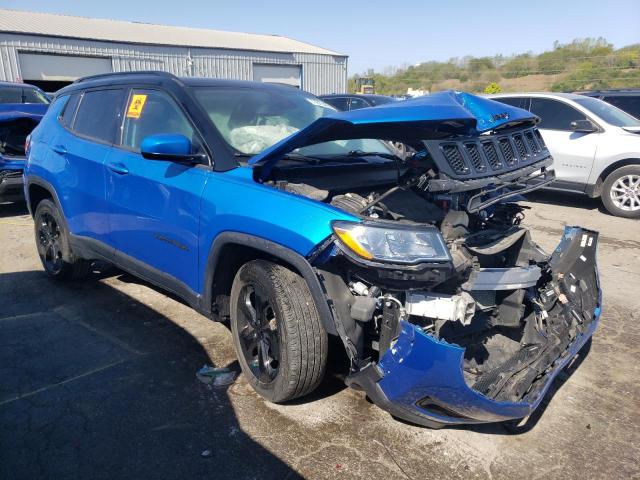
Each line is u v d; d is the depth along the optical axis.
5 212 7.71
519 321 2.97
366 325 2.56
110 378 3.17
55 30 21.77
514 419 2.73
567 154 8.06
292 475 2.41
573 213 7.95
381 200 2.86
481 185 2.62
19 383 3.11
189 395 3.01
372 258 2.30
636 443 2.71
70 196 4.21
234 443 2.61
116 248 3.84
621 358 3.59
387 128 2.95
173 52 23.25
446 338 2.76
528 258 3.21
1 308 4.18
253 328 2.93
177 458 2.50
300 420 2.80
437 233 2.38
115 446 2.57
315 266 2.50
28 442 2.59
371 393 2.44
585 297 3.32
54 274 4.71
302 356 2.65
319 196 2.74
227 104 3.49
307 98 4.13
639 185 7.51
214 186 2.98
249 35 31.81
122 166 3.61
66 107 4.58
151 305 4.26
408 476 2.42
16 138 7.53
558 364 2.84
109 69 21.88
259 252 2.94
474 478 2.42
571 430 2.80
